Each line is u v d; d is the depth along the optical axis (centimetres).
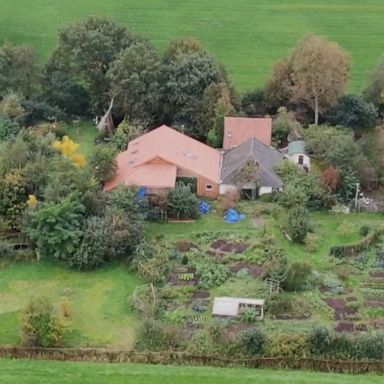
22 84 8944
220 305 5822
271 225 6875
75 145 7538
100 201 6694
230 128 8025
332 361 5216
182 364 5275
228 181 7225
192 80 8419
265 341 5309
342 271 6231
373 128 8662
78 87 8931
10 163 6919
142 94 8450
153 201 6962
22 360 5303
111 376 5122
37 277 6253
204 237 6681
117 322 5744
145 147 7519
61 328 5503
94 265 6331
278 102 8838
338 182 7262
